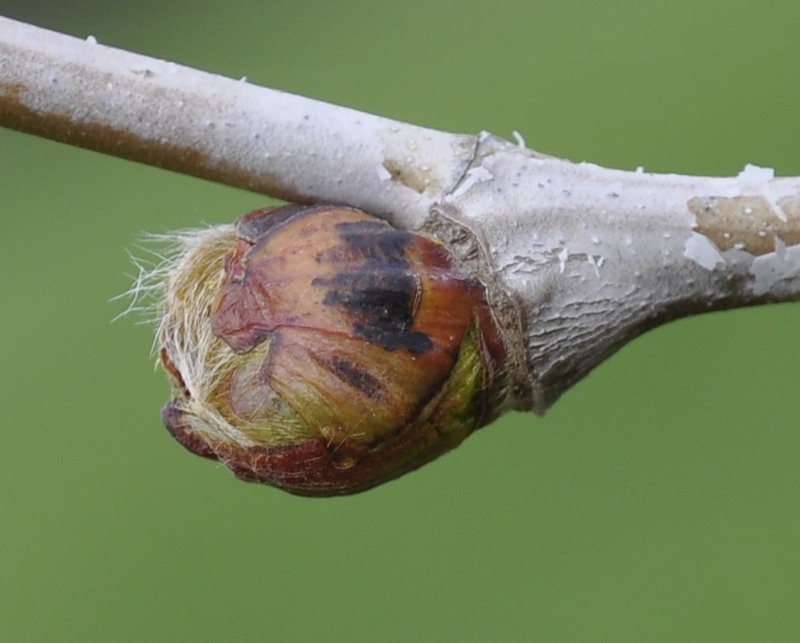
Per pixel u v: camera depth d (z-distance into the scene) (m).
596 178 0.10
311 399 0.09
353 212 0.09
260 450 0.09
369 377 0.09
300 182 0.10
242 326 0.09
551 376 0.10
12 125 0.09
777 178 0.09
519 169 0.10
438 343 0.09
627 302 0.09
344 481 0.09
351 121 0.10
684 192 0.09
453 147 0.10
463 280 0.09
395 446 0.09
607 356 0.10
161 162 0.09
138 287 0.10
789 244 0.09
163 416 0.10
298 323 0.09
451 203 0.09
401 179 0.10
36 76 0.09
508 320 0.09
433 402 0.09
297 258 0.09
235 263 0.09
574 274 0.09
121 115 0.09
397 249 0.09
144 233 0.10
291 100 0.10
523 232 0.09
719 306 0.10
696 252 0.09
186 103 0.09
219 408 0.09
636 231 0.09
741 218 0.09
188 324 0.09
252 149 0.09
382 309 0.09
